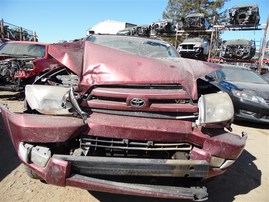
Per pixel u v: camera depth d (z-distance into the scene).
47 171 2.14
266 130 6.08
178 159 2.41
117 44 4.11
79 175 2.12
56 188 2.91
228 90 6.25
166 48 4.18
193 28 15.73
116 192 2.14
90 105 2.44
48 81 2.98
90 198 2.79
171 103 2.49
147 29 14.33
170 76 2.59
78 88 2.51
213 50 15.66
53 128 2.20
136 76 2.54
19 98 7.29
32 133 2.20
